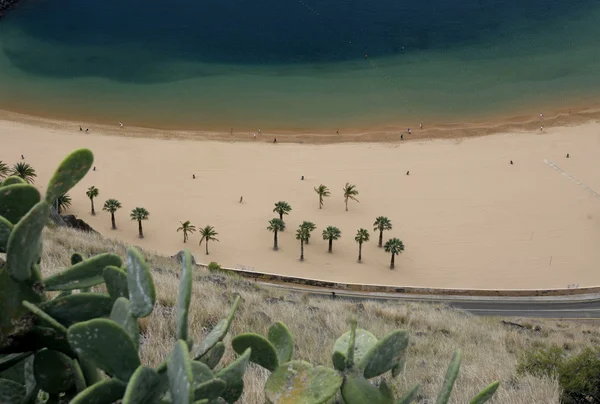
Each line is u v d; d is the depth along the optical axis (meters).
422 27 126.69
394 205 79.19
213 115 100.44
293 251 69.75
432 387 9.42
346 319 16.31
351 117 100.25
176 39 124.62
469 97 105.81
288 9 133.62
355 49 120.12
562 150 91.69
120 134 94.25
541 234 74.50
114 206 71.44
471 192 82.25
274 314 14.05
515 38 123.44
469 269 68.38
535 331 23.33
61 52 119.56
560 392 10.19
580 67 114.25
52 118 98.06
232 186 81.94
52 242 18.11
